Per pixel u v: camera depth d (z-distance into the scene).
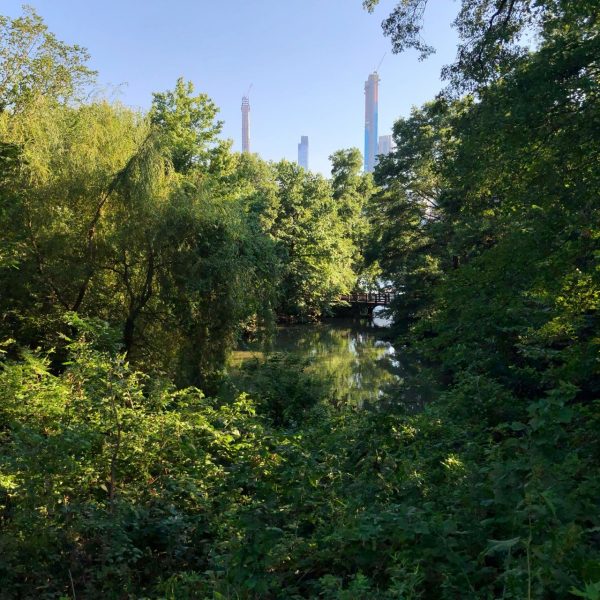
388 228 29.62
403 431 5.20
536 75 7.83
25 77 18.58
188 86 29.23
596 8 7.80
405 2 10.12
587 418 4.30
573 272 6.97
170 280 13.34
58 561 3.82
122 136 14.04
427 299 24.91
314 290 43.09
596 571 1.92
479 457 4.92
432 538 2.64
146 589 3.74
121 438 5.31
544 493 2.31
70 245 12.82
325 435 5.58
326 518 3.70
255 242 15.57
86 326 5.98
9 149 8.47
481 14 10.22
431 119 25.95
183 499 4.98
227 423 6.82
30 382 5.82
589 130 7.43
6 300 12.26
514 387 8.54
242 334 16.39
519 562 2.27
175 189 13.78
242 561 2.88
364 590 2.39
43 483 4.02
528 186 8.34
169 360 13.82
